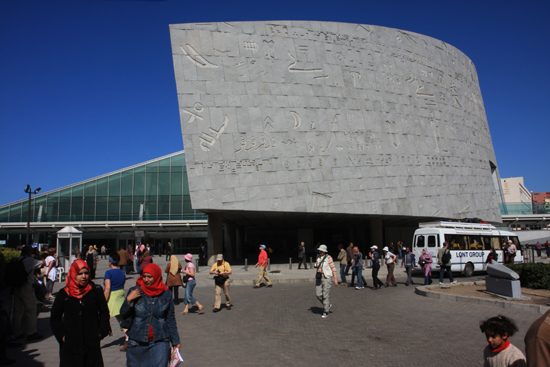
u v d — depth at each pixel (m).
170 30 21.33
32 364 5.93
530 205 43.75
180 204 40.00
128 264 20.08
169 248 33.53
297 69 23.20
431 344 6.76
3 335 5.82
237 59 22.08
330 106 23.75
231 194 21.17
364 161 24.36
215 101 21.48
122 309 4.15
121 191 39.91
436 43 29.98
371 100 25.30
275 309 10.17
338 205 23.09
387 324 8.30
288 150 22.36
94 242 41.03
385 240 38.41
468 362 5.82
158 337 4.14
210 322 8.74
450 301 10.98
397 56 27.14
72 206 39.34
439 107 28.92
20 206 38.72
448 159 28.59
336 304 10.84
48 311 10.63
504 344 3.26
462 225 19.28
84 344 4.18
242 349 6.59
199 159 20.95
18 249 18.89
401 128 26.34
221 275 10.08
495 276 11.55
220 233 23.55
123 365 5.90
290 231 41.69
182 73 21.25
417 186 26.28
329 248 41.12
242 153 21.55
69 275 4.30
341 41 24.81
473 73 33.94
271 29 23.00
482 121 34.03
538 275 12.88
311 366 5.70
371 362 5.86
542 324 2.73
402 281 16.48
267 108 22.23
